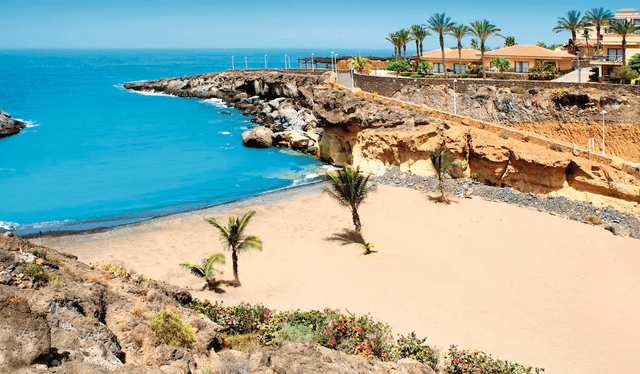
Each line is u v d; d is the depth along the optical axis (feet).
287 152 258.78
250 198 183.93
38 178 224.94
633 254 124.67
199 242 143.54
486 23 232.12
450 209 158.20
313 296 108.68
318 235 145.38
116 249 139.74
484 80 207.82
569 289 110.63
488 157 169.27
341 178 134.31
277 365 54.08
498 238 136.87
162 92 534.37
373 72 293.23
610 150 169.48
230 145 280.72
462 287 112.16
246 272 124.06
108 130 332.80
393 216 156.97
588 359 87.66
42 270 59.36
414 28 305.73
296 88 365.61
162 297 69.00
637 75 188.44
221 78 482.28
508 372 75.97
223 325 75.92
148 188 207.00
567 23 259.39
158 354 53.26
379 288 112.37
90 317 54.65
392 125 197.36
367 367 58.13
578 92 179.63
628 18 293.43
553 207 153.28
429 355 79.41
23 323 45.52
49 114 401.29
